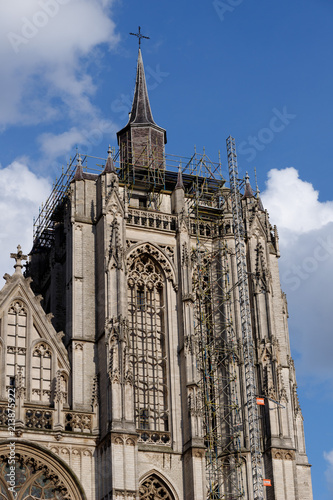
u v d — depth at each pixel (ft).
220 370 394.52
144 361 384.88
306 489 406.41
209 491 372.38
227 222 418.92
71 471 347.15
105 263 379.14
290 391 406.82
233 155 450.30
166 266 400.06
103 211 389.60
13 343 367.04
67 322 381.40
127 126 459.73
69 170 440.45
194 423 367.86
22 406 350.02
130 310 391.24
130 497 341.41
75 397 363.15
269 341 396.37
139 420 373.61
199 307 402.93
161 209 428.15
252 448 378.53
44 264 443.73
